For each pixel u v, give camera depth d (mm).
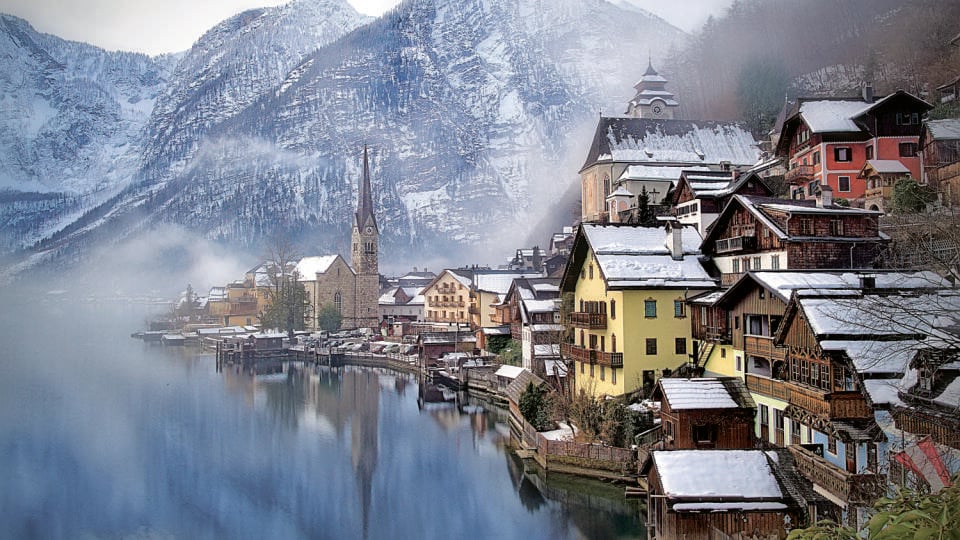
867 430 33812
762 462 37188
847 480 32062
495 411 85500
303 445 72188
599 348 64062
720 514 35094
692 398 45156
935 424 29078
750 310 47781
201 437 75438
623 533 44531
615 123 125750
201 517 53219
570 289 71875
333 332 170125
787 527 34969
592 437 55344
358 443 72375
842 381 35344
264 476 62469
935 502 10633
